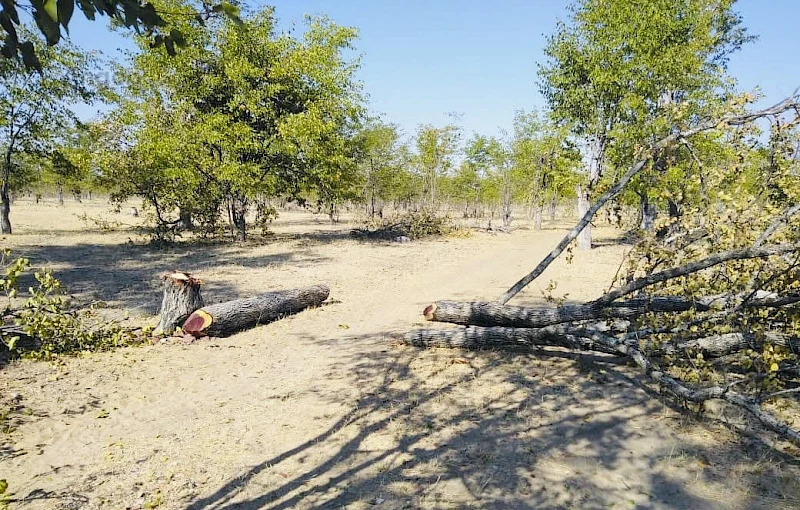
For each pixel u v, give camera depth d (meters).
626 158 15.74
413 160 34.38
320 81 20.89
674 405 5.26
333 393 5.71
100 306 8.23
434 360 6.79
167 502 3.68
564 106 18.62
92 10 1.50
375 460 4.26
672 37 16.36
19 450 4.40
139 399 5.55
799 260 4.77
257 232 25.66
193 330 7.70
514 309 7.00
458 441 4.58
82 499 3.71
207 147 19.36
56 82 20.28
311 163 21.11
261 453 4.40
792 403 5.28
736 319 5.36
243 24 1.67
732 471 4.07
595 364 6.51
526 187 35.53
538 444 4.52
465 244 22.58
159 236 19.59
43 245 18.59
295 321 9.04
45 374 6.11
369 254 18.05
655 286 6.34
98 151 21.08
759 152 6.66
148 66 18.36
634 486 3.88
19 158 21.84
